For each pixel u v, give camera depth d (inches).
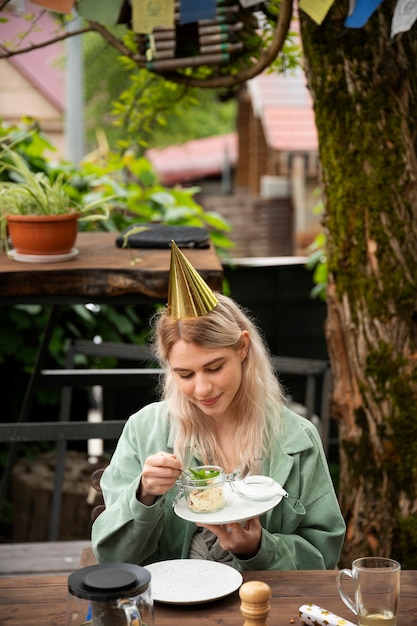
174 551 95.2
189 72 150.6
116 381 169.0
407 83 124.0
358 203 124.3
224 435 95.2
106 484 95.7
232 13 127.3
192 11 124.6
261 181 504.1
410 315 124.1
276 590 81.2
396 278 123.4
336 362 129.7
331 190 126.8
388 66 122.4
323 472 95.7
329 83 124.3
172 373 90.3
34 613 77.9
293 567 88.2
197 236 136.6
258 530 86.2
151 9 121.9
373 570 71.8
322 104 126.0
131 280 120.0
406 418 124.6
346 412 128.7
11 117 470.9
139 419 97.8
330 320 129.6
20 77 468.8
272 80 434.3
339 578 74.7
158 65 132.7
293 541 90.4
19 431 134.5
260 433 93.9
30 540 195.6
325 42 123.6
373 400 125.5
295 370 168.2
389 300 123.8
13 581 84.7
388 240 123.3
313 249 221.0
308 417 169.0
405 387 124.2
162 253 132.1
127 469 95.7
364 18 115.3
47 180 130.8
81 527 194.4
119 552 87.9
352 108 123.6
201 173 673.0
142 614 65.8
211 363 87.4
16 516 197.6
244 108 557.6
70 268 120.2
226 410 94.5
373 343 124.9
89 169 212.4
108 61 465.7
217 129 757.9
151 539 89.7
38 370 162.9
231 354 88.7
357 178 124.2
